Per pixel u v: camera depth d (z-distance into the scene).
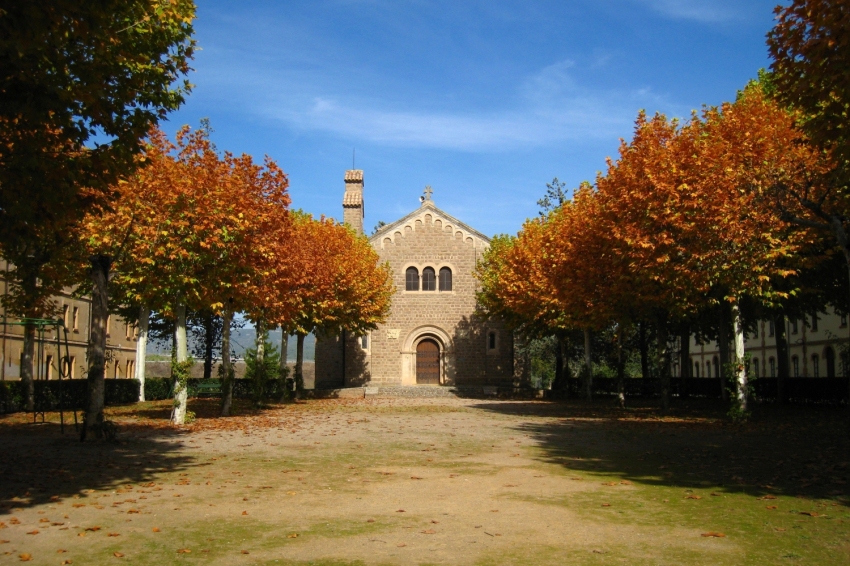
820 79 10.88
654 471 12.16
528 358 45.38
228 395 26.36
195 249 20.48
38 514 8.83
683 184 20.02
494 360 45.34
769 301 21.39
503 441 17.09
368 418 24.66
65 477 11.55
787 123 18.95
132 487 10.71
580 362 62.28
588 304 26.66
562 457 14.09
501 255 40.59
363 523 8.34
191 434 18.81
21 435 18.06
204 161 20.75
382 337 45.66
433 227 46.28
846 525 8.03
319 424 22.09
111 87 10.98
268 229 23.78
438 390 42.59
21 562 6.77
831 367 44.00
